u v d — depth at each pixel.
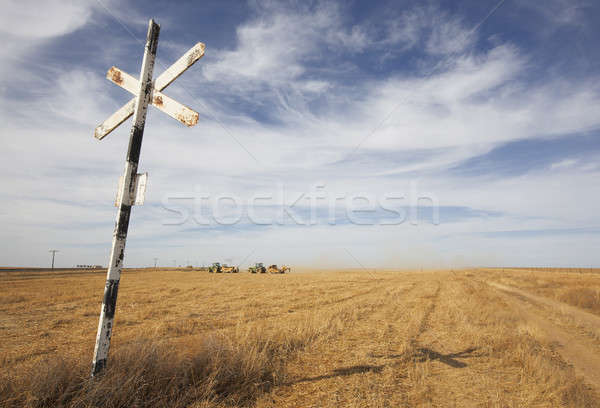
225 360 5.50
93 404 3.86
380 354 7.46
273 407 4.51
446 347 8.27
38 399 3.87
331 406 4.53
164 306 16.53
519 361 6.92
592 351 8.45
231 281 40.88
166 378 4.64
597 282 35.12
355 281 40.22
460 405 4.75
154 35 4.91
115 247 4.30
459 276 58.16
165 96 4.73
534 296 22.38
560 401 4.91
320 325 10.23
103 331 4.20
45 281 42.50
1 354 7.51
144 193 4.36
